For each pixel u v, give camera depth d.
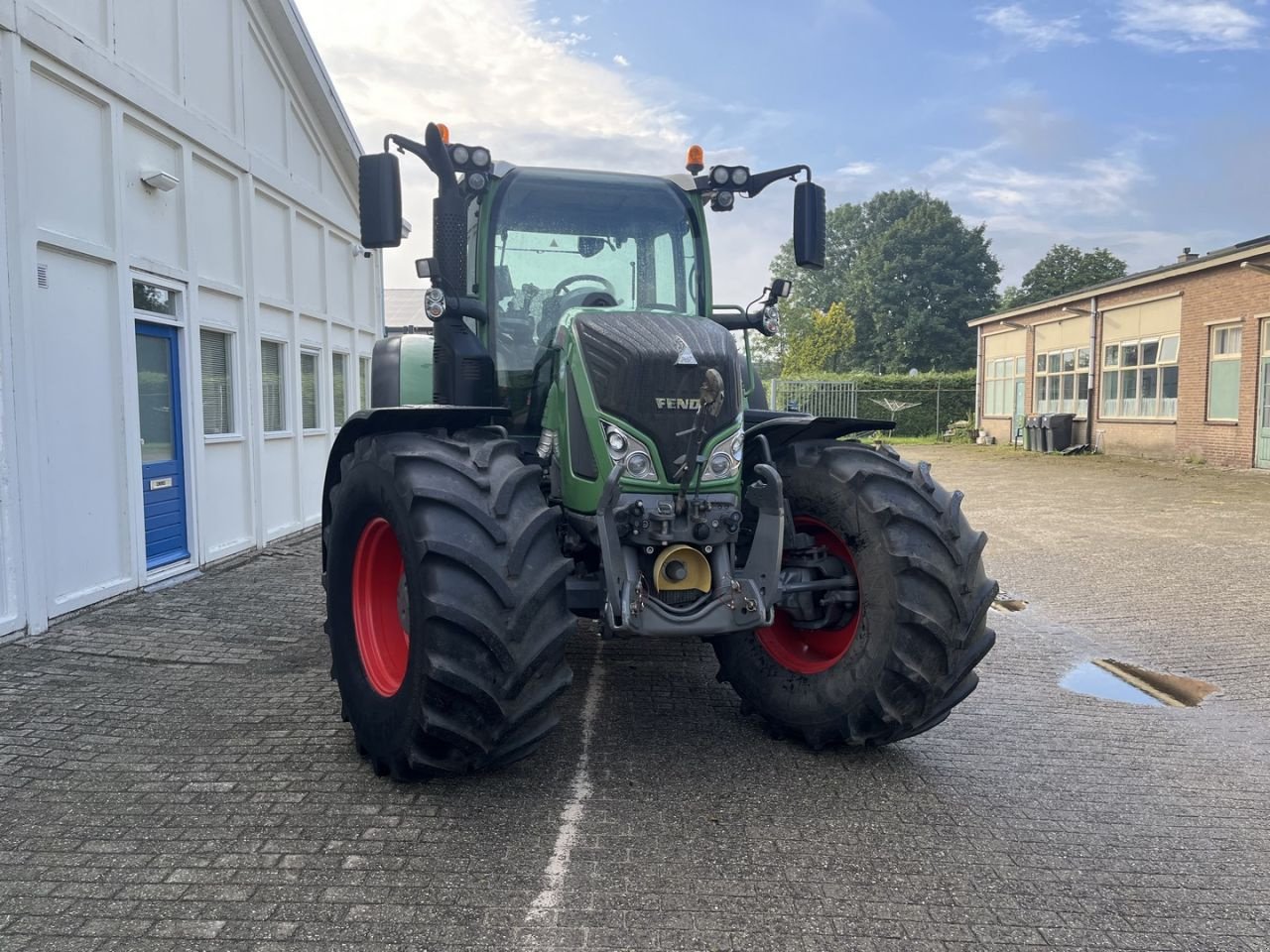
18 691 4.60
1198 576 8.16
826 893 2.79
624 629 3.41
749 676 4.14
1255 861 3.07
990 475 17.69
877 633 3.62
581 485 3.64
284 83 9.92
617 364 3.52
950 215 61.16
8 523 5.52
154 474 7.32
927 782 3.66
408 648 3.46
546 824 3.20
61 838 3.07
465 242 4.34
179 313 7.64
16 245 5.53
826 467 3.88
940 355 59.56
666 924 2.60
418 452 3.38
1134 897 2.82
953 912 2.70
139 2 7.01
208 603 6.63
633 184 4.57
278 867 2.89
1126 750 4.10
